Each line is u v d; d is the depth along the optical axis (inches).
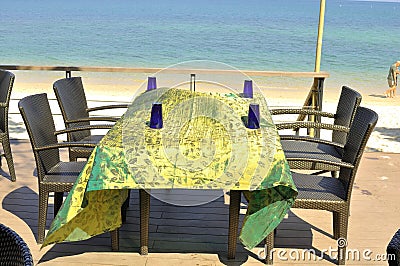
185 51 828.6
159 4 2022.6
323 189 108.9
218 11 1660.9
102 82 503.5
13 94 439.2
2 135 151.3
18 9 1486.2
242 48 862.5
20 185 152.5
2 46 827.4
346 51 854.5
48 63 726.5
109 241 117.5
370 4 3796.8
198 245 116.6
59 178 113.1
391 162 185.6
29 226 124.3
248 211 96.7
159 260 109.1
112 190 99.7
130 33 992.9
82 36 937.5
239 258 110.8
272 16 1499.8
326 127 130.0
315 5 2449.6
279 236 122.3
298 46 890.1
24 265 45.7
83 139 145.9
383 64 745.0
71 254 110.8
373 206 142.0
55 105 350.3
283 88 479.5
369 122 101.3
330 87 577.3
